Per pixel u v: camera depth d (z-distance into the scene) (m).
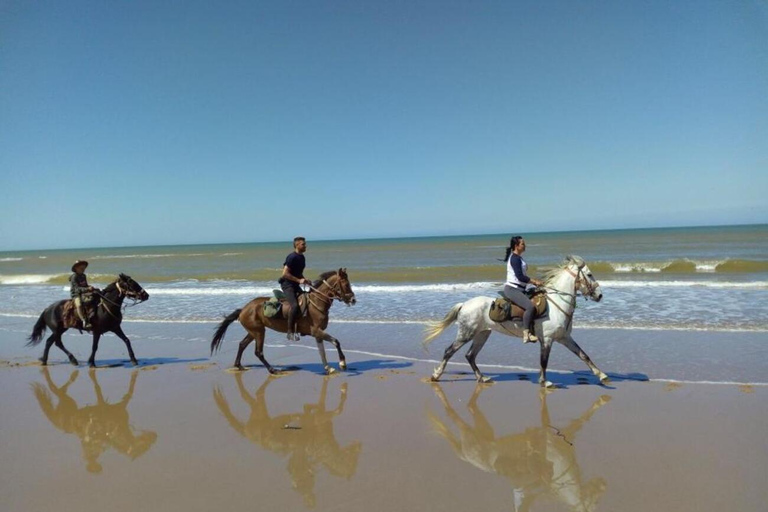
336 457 5.79
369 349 11.50
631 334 11.52
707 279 20.50
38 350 12.45
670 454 5.53
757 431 6.03
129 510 4.64
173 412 7.54
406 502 4.68
